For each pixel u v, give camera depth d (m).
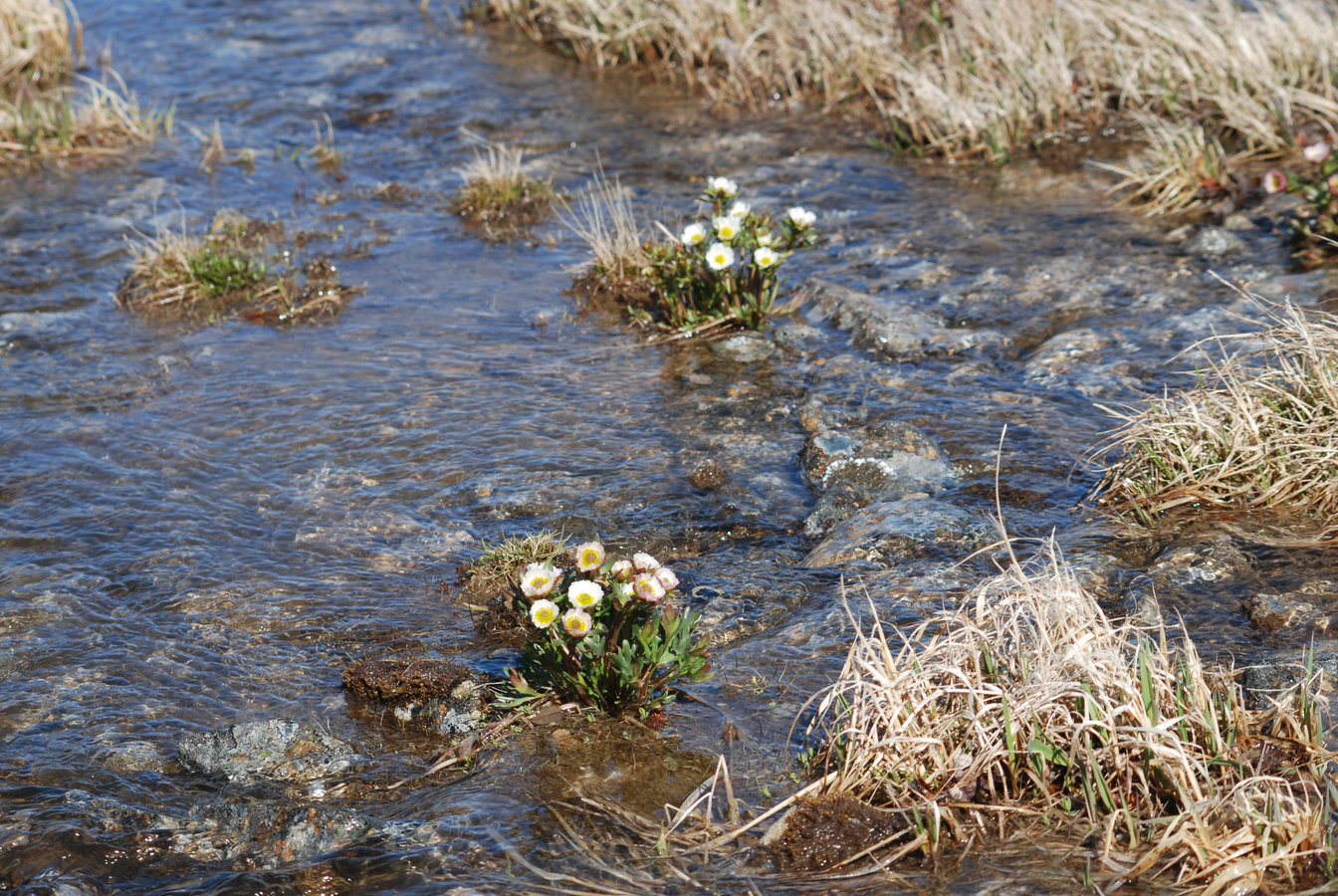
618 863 3.02
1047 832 3.02
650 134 10.11
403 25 13.25
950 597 4.11
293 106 10.89
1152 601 3.96
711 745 3.49
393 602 4.36
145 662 4.02
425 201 8.95
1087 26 9.75
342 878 3.03
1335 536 4.32
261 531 4.86
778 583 4.38
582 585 3.51
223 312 7.16
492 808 3.26
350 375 6.27
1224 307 6.41
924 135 9.52
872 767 3.17
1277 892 2.74
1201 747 3.19
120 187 9.18
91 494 5.14
